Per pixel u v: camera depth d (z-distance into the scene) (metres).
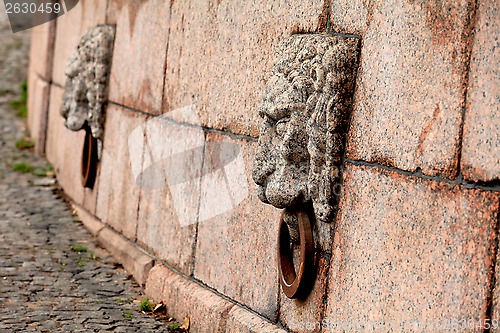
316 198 4.27
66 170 10.08
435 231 3.58
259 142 4.46
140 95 7.57
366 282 4.00
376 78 4.03
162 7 7.14
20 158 11.63
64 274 6.87
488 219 3.31
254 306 5.10
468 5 3.49
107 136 8.43
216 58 5.92
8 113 14.06
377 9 4.07
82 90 8.64
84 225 8.64
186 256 6.19
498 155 3.28
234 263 5.41
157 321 5.91
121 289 6.62
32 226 8.43
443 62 3.60
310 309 4.45
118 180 7.96
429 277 3.58
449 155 3.53
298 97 4.30
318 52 4.27
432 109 3.65
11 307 5.86
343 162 4.23
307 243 4.36
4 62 16.34
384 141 3.94
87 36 8.77
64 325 5.54
